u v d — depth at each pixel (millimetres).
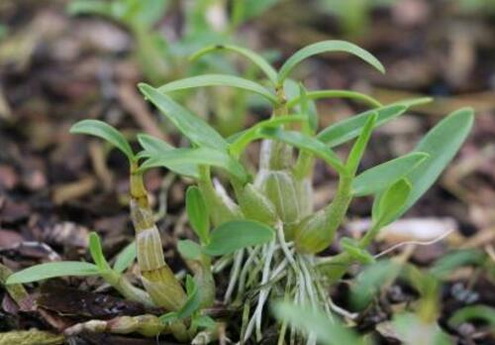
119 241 425
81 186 475
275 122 348
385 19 668
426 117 562
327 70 601
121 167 491
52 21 604
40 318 384
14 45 576
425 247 463
